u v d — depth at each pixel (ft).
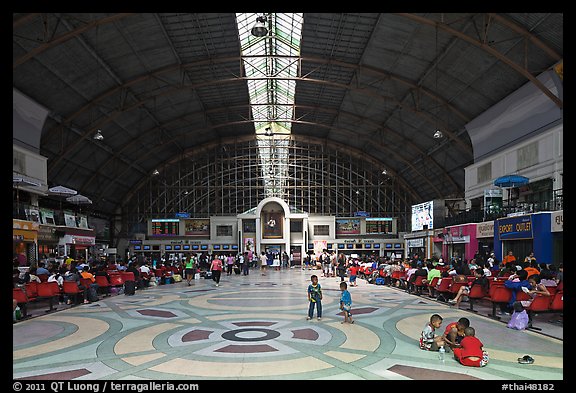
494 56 75.51
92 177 130.93
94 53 81.00
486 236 85.76
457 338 26.07
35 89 82.12
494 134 93.30
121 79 95.86
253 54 106.63
